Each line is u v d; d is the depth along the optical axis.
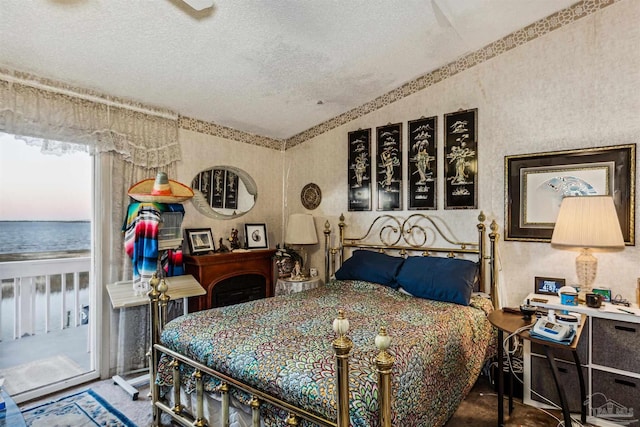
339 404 1.24
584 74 2.62
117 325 2.98
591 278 2.40
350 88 3.43
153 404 2.18
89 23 2.08
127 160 3.02
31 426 2.21
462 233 3.17
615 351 2.16
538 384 2.46
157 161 3.20
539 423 2.26
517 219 2.89
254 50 2.58
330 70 3.04
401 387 1.55
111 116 2.90
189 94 3.09
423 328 2.05
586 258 2.42
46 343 3.56
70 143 2.70
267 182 4.35
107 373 2.94
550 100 2.76
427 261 3.05
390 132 3.62
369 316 2.29
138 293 2.84
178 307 3.40
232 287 3.62
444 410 1.94
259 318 2.23
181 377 2.07
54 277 3.86
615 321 2.16
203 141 3.67
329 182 4.11
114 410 2.41
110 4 1.96
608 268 2.52
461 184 3.18
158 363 2.20
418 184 3.43
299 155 4.39
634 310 2.16
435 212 3.33
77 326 4.01
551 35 2.76
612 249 2.20
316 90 3.37
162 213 3.06
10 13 1.94
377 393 1.38
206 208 3.70
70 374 2.89
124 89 2.86
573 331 1.82
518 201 2.88
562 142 2.71
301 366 1.53
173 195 2.95
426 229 3.38
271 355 1.64
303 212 4.36
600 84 2.56
